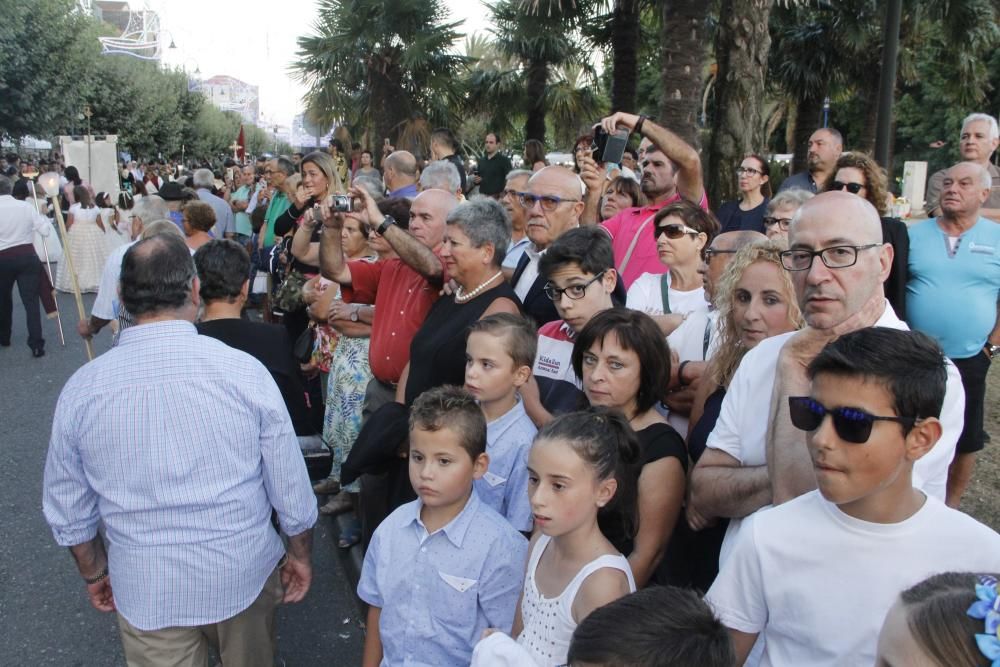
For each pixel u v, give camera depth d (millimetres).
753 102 6848
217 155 59625
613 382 2404
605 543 2039
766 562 1642
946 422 1910
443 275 3557
